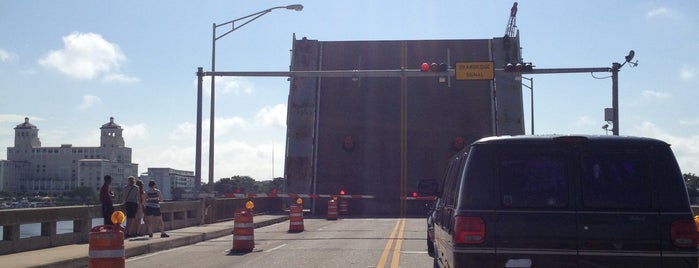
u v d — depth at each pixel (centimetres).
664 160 711
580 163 715
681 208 699
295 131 4109
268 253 1714
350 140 4019
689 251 690
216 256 1656
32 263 1326
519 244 702
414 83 4100
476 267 705
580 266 696
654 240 694
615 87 2577
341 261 1522
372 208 4009
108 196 1817
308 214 3981
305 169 4075
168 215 2384
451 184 871
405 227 2697
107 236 1012
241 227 1777
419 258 1573
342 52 4194
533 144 722
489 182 720
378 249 1789
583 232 699
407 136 4041
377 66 4144
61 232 1767
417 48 4153
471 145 749
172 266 1459
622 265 694
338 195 3800
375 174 4031
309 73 2706
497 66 4044
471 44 4144
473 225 709
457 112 4025
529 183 715
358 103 4106
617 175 711
